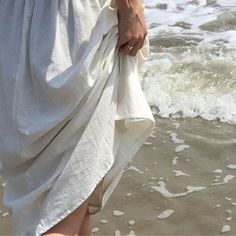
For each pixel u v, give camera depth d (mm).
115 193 3393
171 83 4844
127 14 2029
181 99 4641
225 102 4547
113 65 2059
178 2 7324
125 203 3301
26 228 2094
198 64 5148
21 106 2008
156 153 3865
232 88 4738
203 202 3291
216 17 6660
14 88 2010
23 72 1993
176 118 4418
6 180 2178
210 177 3559
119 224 3111
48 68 1944
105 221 3137
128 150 2172
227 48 5574
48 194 2045
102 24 1984
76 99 1953
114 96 2045
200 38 5969
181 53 5484
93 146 2004
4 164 2123
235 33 6086
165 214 3193
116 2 2016
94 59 1971
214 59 5266
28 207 2084
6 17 2043
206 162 3738
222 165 3695
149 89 4785
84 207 2102
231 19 6574
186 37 6008
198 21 6570
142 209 3242
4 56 2033
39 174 2072
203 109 4477
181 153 3855
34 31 1972
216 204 3270
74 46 1959
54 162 2053
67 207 2010
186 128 4234
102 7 2021
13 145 2049
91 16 1984
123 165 2164
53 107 1981
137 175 3586
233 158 3770
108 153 2033
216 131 4160
